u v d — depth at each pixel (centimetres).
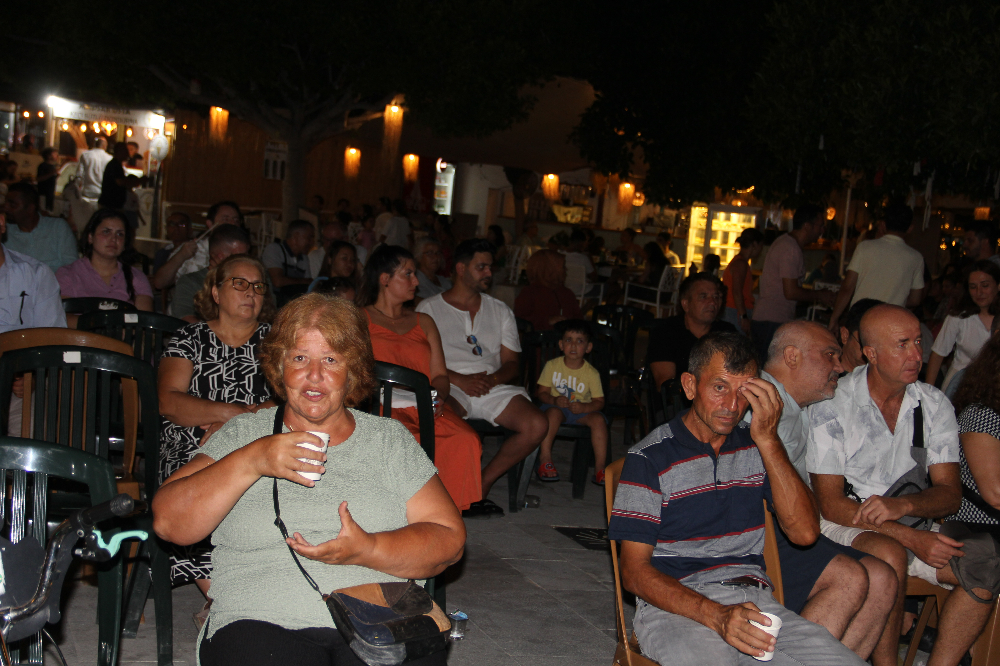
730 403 282
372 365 248
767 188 966
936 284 1105
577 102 1091
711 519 291
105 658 286
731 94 952
